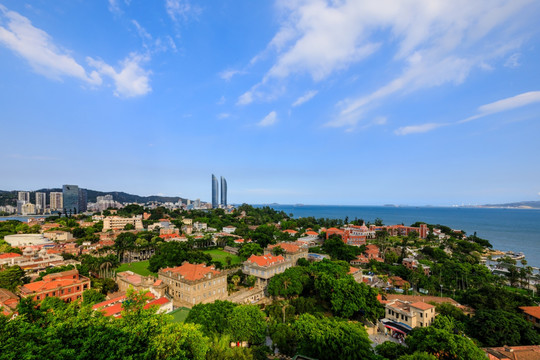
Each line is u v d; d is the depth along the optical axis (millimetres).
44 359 32844
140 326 43031
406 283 136625
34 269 120312
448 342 58656
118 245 176250
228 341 61000
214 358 51531
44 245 171875
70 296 96125
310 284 113750
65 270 114000
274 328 72938
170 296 106562
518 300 109250
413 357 53094
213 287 105562
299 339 67375
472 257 193750
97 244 199625
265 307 102500
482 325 81375
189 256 143000
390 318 93312
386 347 68750
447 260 171375
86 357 35750
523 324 79750
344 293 97312
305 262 146000
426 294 130250
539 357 66938
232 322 68062
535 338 77750
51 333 38250
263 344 73875
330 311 104438
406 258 179000
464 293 119125
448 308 95125
